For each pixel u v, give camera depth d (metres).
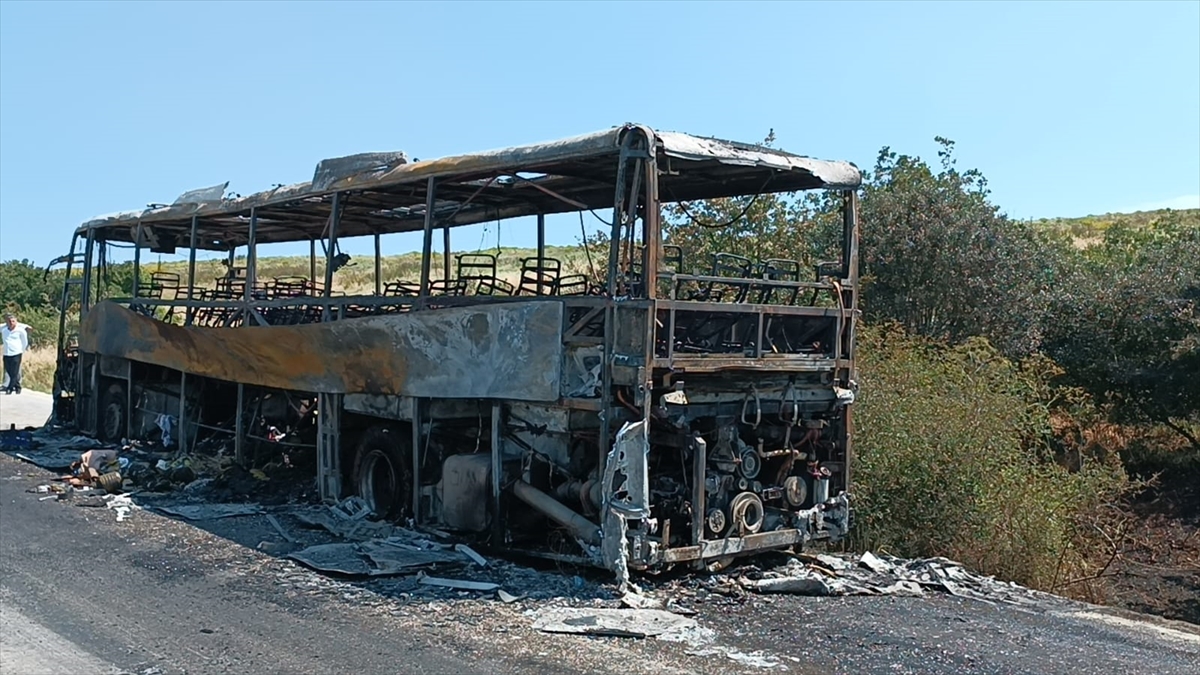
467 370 8.98
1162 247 20.05
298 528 9.80
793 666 5.98
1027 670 6.12
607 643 6.33
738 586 8.00
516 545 8.91
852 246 9.32
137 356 14.61
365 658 5.96
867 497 11.16
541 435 8.55
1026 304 18.59
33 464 13.48
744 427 8.74
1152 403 18.14
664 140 7.68
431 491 9.70
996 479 11.50
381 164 10.46
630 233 7.68
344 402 10.80
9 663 5.81
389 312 11.41
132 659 5.92
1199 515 16.02
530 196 11.38
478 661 5.92
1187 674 6.22
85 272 16.38
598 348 7.89
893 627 7.03
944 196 19.17
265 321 12.24
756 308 8.41
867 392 11.75
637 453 7.52
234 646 6.17
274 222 14.05
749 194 10.11
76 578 7.80
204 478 12.37
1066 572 11.85
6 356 22.77
